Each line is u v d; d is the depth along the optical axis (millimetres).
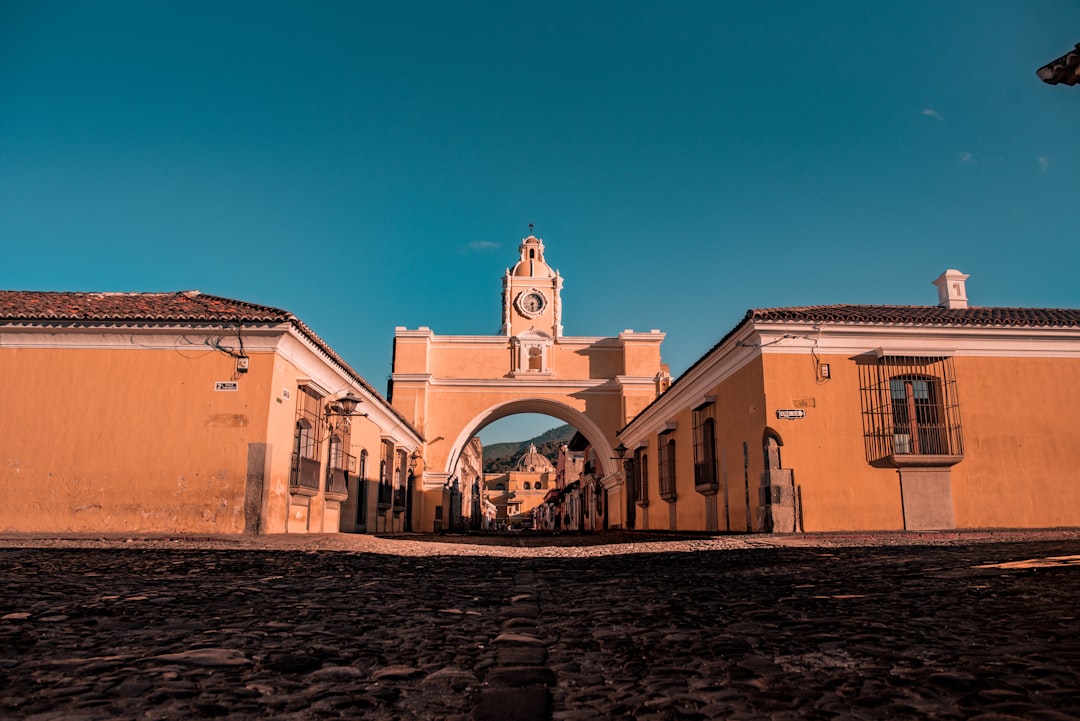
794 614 3945
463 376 31156
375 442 21516
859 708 2195
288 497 13492
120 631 3400
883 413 13273
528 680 2580
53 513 12180
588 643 3240
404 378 30109
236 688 2449
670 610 4195
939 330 13453
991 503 13164
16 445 12359
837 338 13508
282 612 4059
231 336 12695
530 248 33875
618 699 2336
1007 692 2314
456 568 7105
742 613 4027
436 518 29609
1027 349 13750
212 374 12633
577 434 40094
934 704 2217
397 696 2377
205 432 12445
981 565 6133
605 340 31594
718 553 8938
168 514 12195
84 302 14320
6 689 2381
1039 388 13664
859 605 4199
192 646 3086
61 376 12594
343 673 2672
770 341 13383
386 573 6480
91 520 12172
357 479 19047
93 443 12398
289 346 13281
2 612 3855
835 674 2607
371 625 3691
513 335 31641
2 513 12148
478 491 58031
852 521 12852
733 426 15242
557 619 3912
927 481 13102
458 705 2279
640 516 26266
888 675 2570
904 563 6691
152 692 2379
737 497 14922
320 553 8961
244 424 12469
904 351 13438
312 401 15000
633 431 27531
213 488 12281
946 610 3922
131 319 12406
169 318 12430
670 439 21500
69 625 3523
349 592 5027
